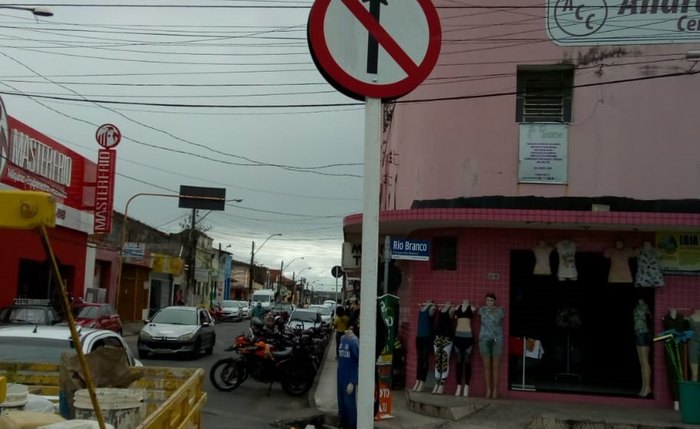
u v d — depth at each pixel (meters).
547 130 13.24
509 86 13.41
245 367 13.88
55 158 26.66
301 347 14.00
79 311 21.36
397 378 14.02
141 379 5.08
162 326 19.80
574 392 12.40
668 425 10.24
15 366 5.80
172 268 44.16
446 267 13.29
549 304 13.01
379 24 3.32
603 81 13.23
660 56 13.16
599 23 13.32
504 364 12.48
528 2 13.55
